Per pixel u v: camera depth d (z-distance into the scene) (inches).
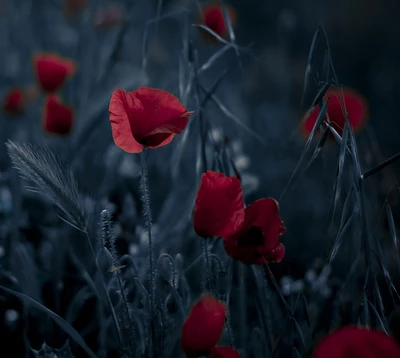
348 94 55.6
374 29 168.2
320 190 81.1
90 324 52.8
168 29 118.8
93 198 60.3
